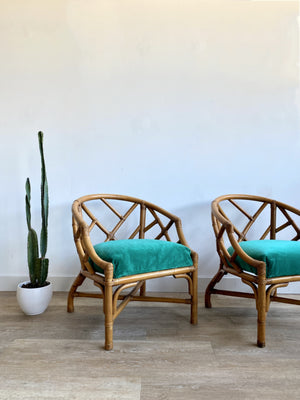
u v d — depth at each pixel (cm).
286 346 129
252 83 190
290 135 191
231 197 178
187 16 188
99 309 167
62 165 193
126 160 193
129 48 189
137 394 99
